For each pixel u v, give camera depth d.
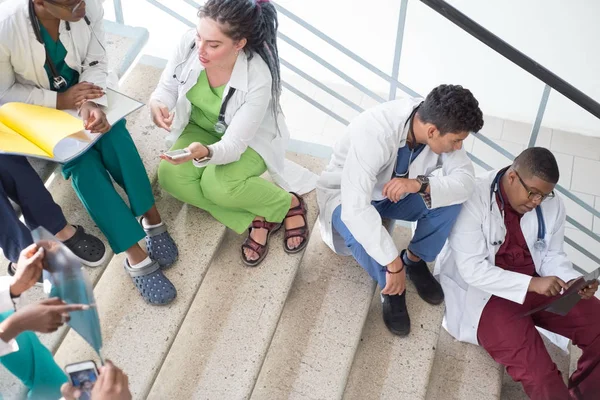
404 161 2.60
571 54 5.40
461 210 2.73
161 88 2.63
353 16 5.53
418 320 2.92
